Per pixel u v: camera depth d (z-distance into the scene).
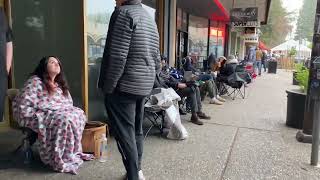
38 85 3.92
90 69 5.19
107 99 3.18
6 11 5.18
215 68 11.33
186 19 13.62
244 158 4.45
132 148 3.21
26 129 3.91
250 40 21.19
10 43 3.60
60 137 3.76
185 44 13.68
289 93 6.37
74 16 4.96
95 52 5.31
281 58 39.16
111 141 4.85
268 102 9.40
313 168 4.20
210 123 6.35
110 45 2.97
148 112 5.36
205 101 8.90
